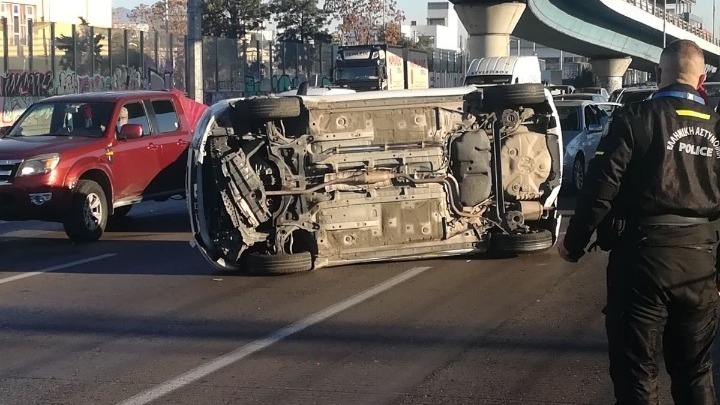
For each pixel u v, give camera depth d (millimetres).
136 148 13594
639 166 4320
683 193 4270
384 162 9742
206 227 9758
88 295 9234
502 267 10055
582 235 4434
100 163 12867
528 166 10047
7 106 31281
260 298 8883
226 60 40938
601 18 58594
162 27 87875
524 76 36031
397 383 6191
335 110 9680
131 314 8367
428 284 9305
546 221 10453
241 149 9523
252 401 5891
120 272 10422
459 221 9961
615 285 4406
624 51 70625
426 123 9820
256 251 9953
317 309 8359
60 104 13711
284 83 45250
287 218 9688
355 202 9688
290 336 7469
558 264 10156
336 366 6609
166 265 10805
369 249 9797
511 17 43031
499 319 7852
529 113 10086
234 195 9453
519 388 6035
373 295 8859
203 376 6449
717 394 5895
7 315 8422
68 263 11086
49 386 6305
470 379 6242
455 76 59812
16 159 12133
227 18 68625
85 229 12602
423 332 7480
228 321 8016
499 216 10062
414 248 9867
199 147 9578
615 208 4426
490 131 10000
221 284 9594
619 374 4434
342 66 35219
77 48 34188
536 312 8062
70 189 12352
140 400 5961
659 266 4250
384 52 35188
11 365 6828
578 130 17812
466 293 8859
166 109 14500
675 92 4430
